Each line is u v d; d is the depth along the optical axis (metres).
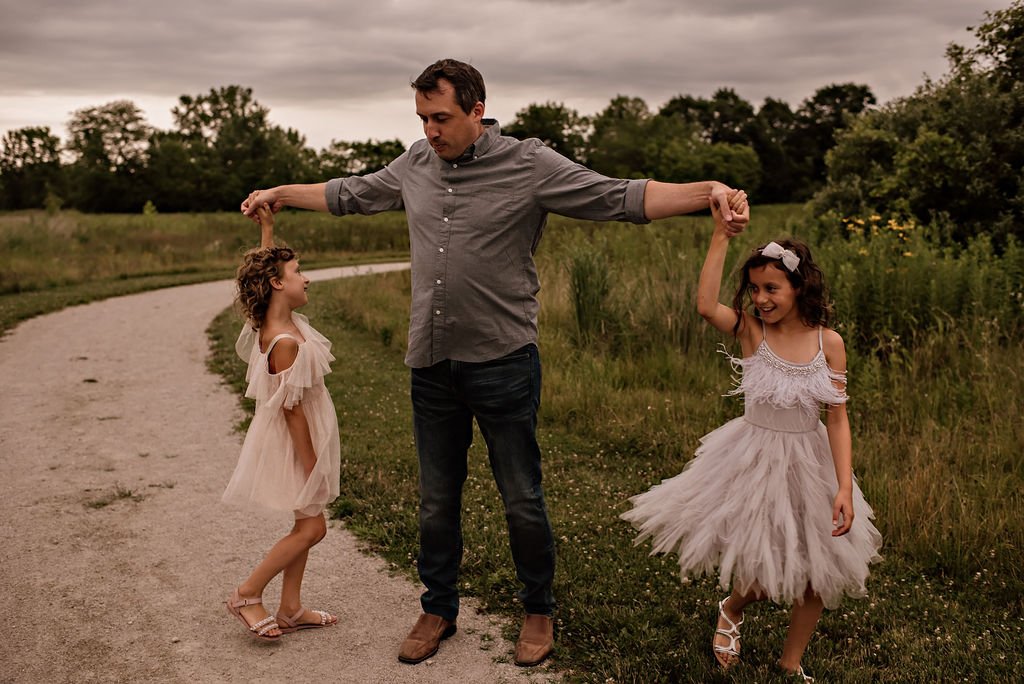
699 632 3.42
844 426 3.00
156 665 3.30
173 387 8.44
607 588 3.84
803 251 3.00
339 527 4.72
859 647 3.34
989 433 5.68
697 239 15.06
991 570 3.99
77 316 13.30
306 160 101.75
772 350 3.05
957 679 3.09
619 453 5.96
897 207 11.55
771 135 99.44
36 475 5.70
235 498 3.38
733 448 3.13
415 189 3.27
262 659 3.35
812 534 2.93
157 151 93.88
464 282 3.11
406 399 7.66
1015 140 10.85
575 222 18.14
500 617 3.67
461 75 2.96
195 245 25.56
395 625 3.64
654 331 8.63
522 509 3.25
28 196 102.62
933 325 7.65
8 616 3.69
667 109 109.38
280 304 3.38
